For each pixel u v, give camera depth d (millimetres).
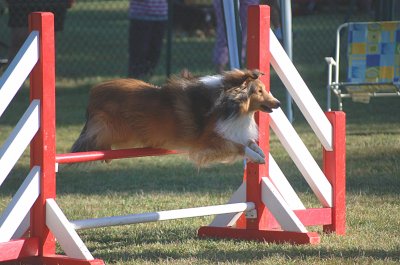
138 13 23750
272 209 9734
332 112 10062
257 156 9570
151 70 24406
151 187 13359
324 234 10102
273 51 9727
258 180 9789
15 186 13531
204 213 9422
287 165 14812
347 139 16812
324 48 28141
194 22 32375
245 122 9695
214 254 9055
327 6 34469
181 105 9617
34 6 21688
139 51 24156
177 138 9648
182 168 14969
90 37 32562
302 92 9836
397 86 16859
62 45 30828
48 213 8344
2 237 8102
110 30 34250
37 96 8273
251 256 8938
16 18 21438
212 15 32344
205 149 9719
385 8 20719
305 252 9031
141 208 11734
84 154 8766
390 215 11086
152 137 9664
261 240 9773
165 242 9875
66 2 22438
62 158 8508
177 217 9234
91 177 14258
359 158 15094
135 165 15312
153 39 24125
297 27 31641
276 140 17281
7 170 8023
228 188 13211
